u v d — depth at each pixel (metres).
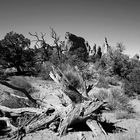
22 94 11.54
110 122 7.90
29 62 30.42
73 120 6.45
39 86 15.87
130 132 6.53
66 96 7.55
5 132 6.22
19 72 30.12
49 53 38.06
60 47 40.62
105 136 6.01
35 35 39.34
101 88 18.11
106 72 29.23
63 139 5.79
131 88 16.50
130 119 8.75
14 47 29.61
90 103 6.89
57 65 23.20
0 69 24.70
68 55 31.84
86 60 46.53
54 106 7.16
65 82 7.66
